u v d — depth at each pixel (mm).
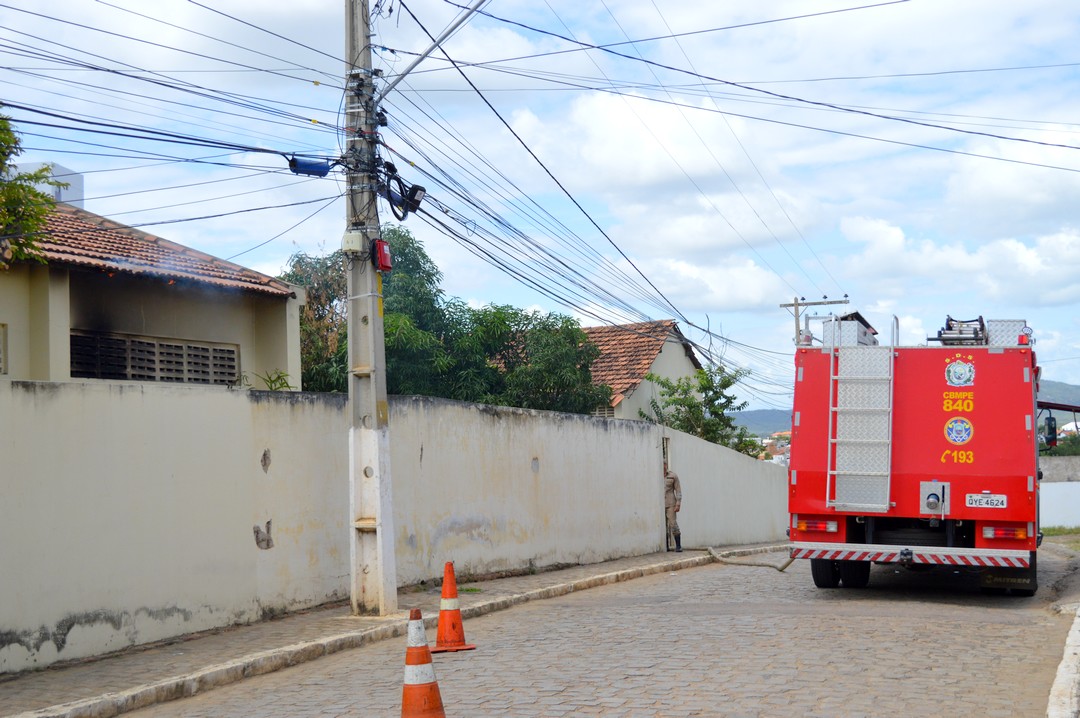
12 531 8938
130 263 15750
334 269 25078
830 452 13141
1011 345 12914
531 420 17656
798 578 16469
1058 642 9641
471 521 15812
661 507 22859
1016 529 12555
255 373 18359
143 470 10297
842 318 13547
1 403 8930
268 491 11930
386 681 8688
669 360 33031
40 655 9070
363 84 12289
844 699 7219
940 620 11102
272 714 7605
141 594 10156
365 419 12172
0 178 11500
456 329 23047
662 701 7309
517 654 9641
